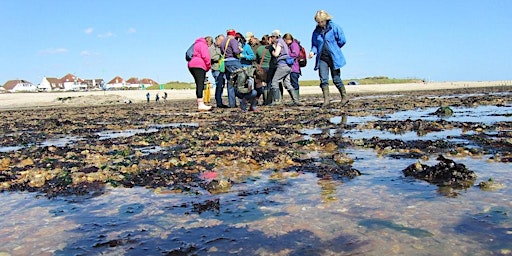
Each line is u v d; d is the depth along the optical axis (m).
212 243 2.47
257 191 3.56
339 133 7.37
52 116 17.56
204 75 15.77
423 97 22.97
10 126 12.48
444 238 2.36
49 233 2.75
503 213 2.72
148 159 5.29
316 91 51.47
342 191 3.44
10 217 3.12
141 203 3.36
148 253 2.38
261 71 13.95
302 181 3.85
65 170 4.77
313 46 14.41
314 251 2.29
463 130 7.15
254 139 6.98
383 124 8.41
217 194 3.54
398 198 3.16
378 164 4.47
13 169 5.02
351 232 2.52
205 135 7.77
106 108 25.42
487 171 3.89
